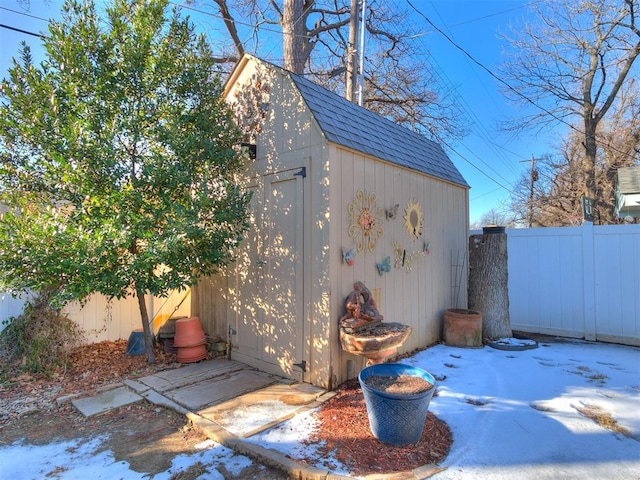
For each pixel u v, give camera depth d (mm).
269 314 4355
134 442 2777
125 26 4293
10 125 3789
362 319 3680
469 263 6148
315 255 3857
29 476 2350
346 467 2314
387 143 5023
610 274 5680
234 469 2398
